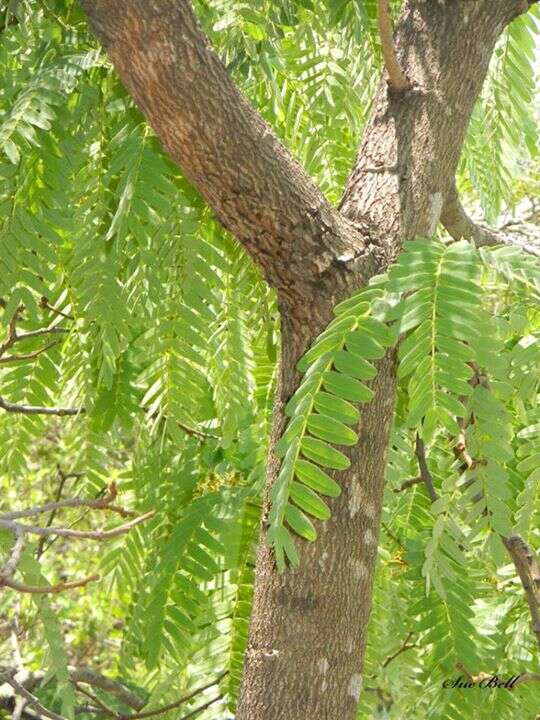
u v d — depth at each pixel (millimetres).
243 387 1104
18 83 968
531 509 914
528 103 1250
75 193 992
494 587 1213
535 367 900
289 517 855
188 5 878
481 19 982
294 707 895
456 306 832
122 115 989
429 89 964
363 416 902
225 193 897
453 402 828
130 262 998
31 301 959
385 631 1229
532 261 870
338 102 1120
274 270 915
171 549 1210
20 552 900
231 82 888
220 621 1217
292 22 1039
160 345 998
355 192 949
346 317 850
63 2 990
